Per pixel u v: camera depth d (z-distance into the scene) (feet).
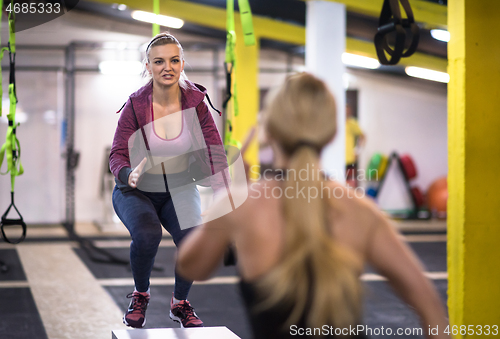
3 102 28.04
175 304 7.44
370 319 11.64
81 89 29.63
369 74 33.60
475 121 8.63
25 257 19.92
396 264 3.57
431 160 34.45
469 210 8.57
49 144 29.22
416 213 33.06
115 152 6.80
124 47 24.14
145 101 6.86
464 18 8.60
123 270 17.87
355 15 23.86
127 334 6.67
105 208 30.27
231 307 13.01
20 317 11.84
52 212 29.43
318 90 3.71
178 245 6.73
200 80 30.68
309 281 3.34
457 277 8.68
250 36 9.24
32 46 26.73
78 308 12.75
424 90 34.22
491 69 8.70
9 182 28.84
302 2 23.53
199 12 23.49
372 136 33.81
